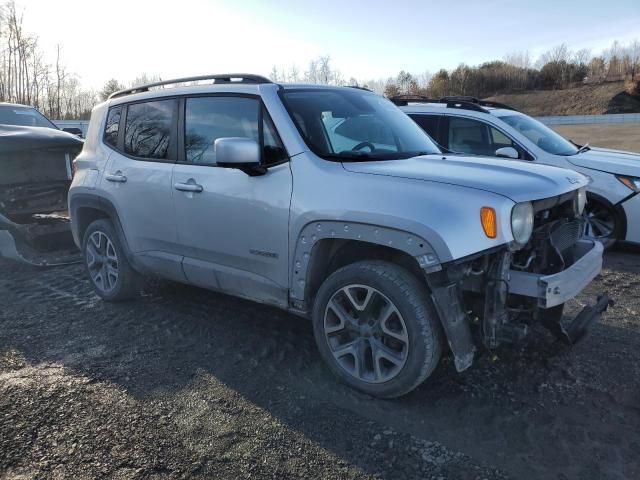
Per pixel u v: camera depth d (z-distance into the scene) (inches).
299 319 173.0
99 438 109.9
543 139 268.4
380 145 148.8
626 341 154.3
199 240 153.9
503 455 104.4
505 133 264.4
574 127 1480.1
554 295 114.0
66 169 266.4
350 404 122.5
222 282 152.6
